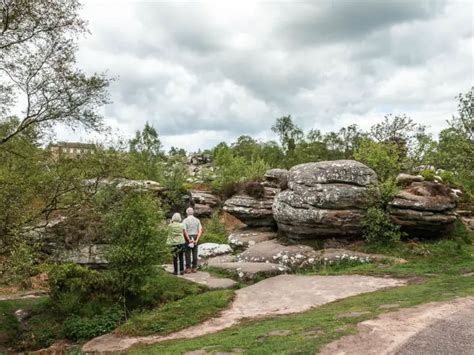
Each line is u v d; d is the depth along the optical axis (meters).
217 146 78.31
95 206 12.67
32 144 12.23
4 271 10.95
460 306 9.16
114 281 12.76
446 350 6.66
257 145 71.50
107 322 11.57
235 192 25.16
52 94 12.13
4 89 11.73
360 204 18.33
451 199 18.00
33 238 12.13
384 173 21.52
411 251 16.98
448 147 26.28
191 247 16.56
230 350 7.70
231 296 12.86
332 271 15.80
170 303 12.54
